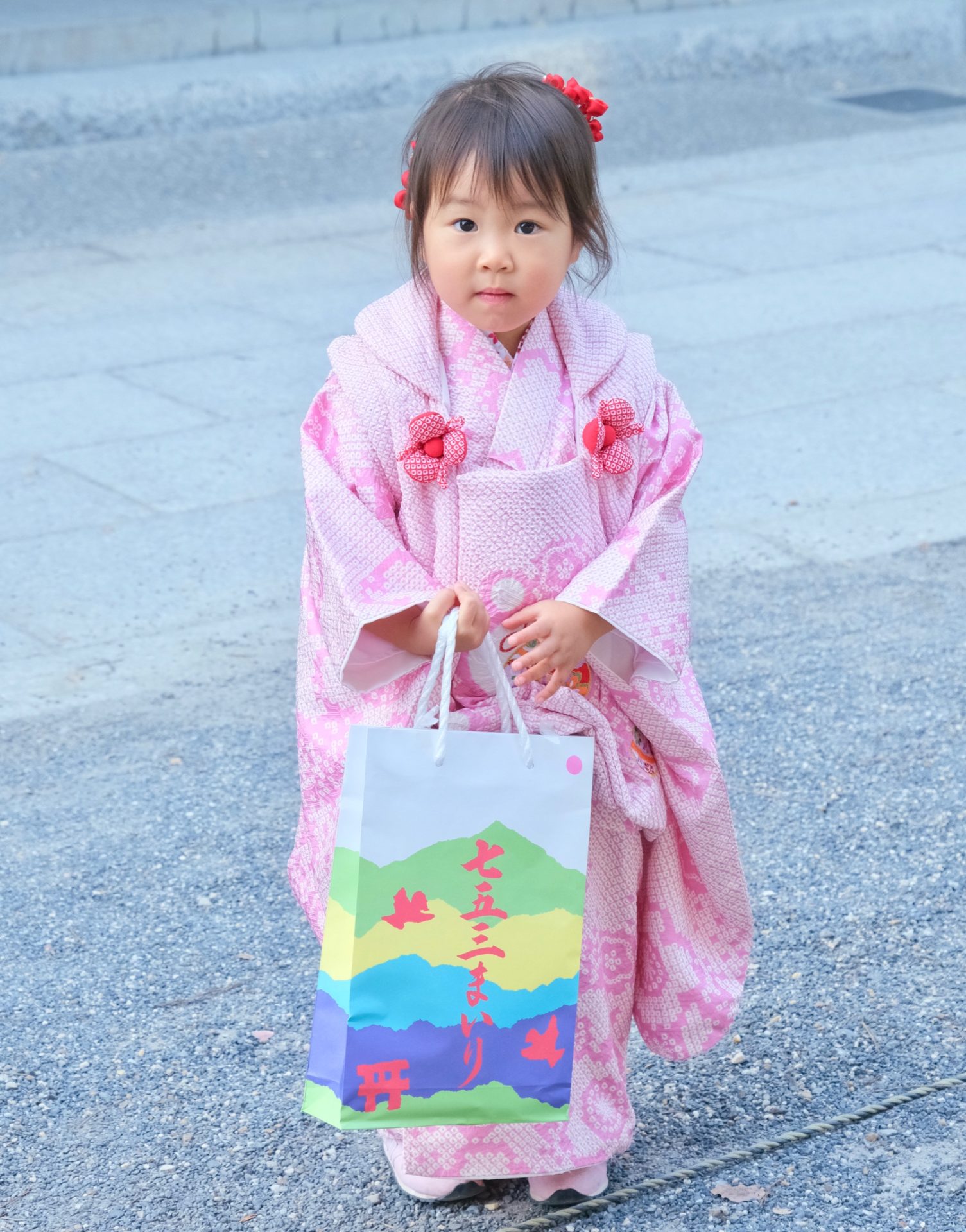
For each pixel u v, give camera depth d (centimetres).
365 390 218
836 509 523
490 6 1343
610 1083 236
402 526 218
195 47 1226
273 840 346
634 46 1273
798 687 409
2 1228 236
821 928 310
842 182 962
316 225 874
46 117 1045
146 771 373
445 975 206
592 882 230
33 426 591
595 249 221
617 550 215
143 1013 289
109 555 487
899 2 1395
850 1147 251
